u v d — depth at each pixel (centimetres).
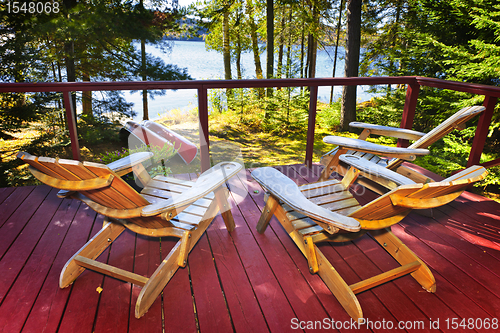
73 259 156
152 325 134
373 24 1213
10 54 704
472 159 257
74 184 117
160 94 416
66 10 731
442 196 121
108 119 768
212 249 185
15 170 674
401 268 150
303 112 931
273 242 192
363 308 145
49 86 223
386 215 141
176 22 902
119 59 857
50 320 136
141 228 160
